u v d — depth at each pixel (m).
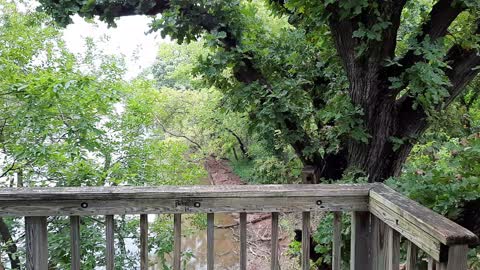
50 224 3.83
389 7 3.47
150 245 4.57
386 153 4.22
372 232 1.56
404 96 4.23
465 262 1.01
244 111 5.42
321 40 5.02
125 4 4.36
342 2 3.30
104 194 1.44
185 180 5.98
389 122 4.14
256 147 11.87
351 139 4.36
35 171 4.35
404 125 4.19
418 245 1.16
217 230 9.94
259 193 1.50
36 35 4.86
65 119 4.25
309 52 5.33
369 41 3.63
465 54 3.97
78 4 4.26
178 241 1.51
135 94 5.50
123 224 4.44
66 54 5.04
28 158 4.16
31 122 3.99
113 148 5.02
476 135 2.45
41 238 1.46
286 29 5.88
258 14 7.45
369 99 4.02
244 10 4.90
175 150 5.89
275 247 1.56
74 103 4.21
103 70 5.34
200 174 6.50
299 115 4.73
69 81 3.98
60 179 4.34
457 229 1.04
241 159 14.31
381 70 3.89
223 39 5.03
